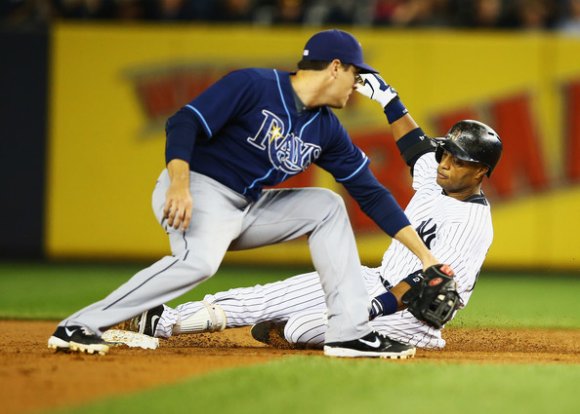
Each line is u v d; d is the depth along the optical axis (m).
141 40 44.03
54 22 46.47
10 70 44.28
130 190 44.47
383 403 13.45
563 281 41.41
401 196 43.12
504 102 43.91
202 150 16.97
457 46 43.84
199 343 21.61
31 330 24.95
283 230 17.84
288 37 43.72
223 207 16.98
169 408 13.03
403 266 20.33
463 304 20.08
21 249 45.06
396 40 44.00
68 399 13.65
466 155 19.53
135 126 44.25
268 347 21.12
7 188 44.69
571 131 43.69
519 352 21.27
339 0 46.78
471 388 14.70
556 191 43.84
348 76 16.88
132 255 44.72
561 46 43.62
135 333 19.72
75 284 37.38
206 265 16.73
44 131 44.47
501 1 46.69
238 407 13.12
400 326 20.22
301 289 20.59
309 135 17.05
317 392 14.20
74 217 44.66
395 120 21.45
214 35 43.91
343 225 17.94
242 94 16.50
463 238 19.61
